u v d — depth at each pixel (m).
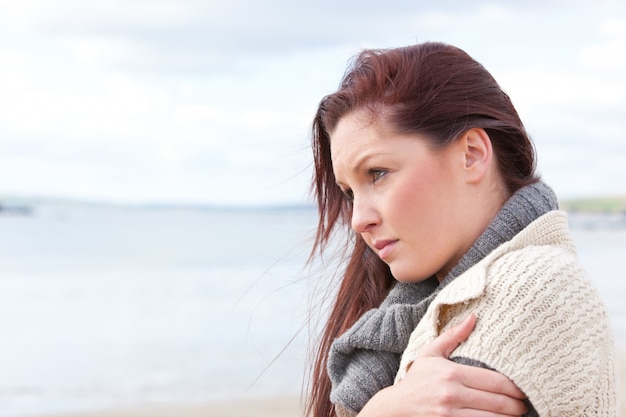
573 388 1.37
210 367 10.95
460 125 1.53
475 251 1.52
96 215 51.28
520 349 1.38
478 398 1.37
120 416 8.23
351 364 1.65
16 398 9.48
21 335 13.91
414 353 1.49
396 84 1.53
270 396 9.01
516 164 1.61
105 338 13.49
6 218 49.72
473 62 1.61
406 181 1.52
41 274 22.62
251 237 35.66
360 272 1.91
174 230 40.81
